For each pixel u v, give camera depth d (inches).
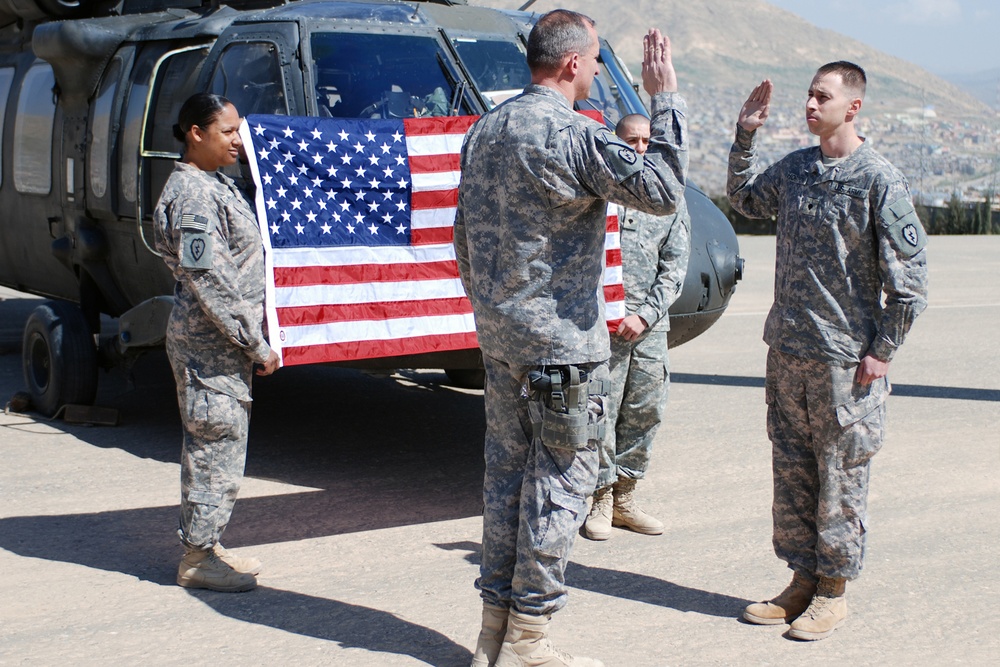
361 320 191.8
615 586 170.1
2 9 327.0
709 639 151.0
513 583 134.7
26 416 274.5
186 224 153.0
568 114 128.0
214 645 146.4
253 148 187.6
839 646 149.5
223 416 159.9
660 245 189.9
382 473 231.0
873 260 146.3
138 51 263.0
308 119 192.7
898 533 195.2
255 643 147.1
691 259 226.1
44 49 268.8
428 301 196.9
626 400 191.9
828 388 147.6
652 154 126.2
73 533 191.2
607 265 185.5
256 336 157.5
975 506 210.5
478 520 201.0
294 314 187.5
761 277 600.1
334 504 209.6
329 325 189.6
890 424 275.7
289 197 189.3
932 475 231.1
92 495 212.8
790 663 143.9
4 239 332.8
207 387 159.3
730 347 391.9
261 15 232.5
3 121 325.7
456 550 185.0
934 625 156.3
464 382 312.7
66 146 283.0
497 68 234.7
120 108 259.8
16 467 230.7
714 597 166.2
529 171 127.0
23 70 320.2
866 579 173.3
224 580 165.2
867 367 145.9
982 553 185.0
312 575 172.7
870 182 144.2
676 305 222.4
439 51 230.1
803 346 148.8
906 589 169.2
